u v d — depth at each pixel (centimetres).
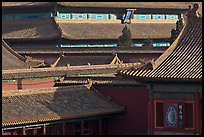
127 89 9950
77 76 12000
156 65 8988
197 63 8831
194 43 9269
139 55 16475
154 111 9019
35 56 17950
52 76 12794
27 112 9312
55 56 17538
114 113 9906
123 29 19238
